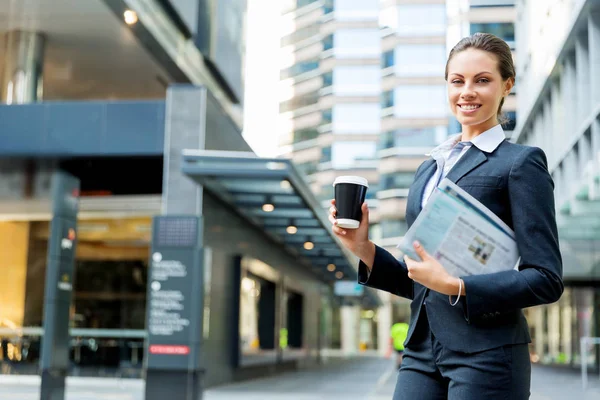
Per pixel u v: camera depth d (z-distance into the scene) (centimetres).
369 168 4856
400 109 4638
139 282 1708
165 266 1060
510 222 187
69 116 1467
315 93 5253
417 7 4625
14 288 1756
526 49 1897
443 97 4559
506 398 180
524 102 2003
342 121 5003
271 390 1448
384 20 4897
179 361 1016
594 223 1792
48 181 1570
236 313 1691
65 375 939
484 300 174
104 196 1655
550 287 175
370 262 212
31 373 1673
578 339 2656
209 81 2253
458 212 180
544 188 184
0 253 1777
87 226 1723
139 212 1698
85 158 1485
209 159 1279
